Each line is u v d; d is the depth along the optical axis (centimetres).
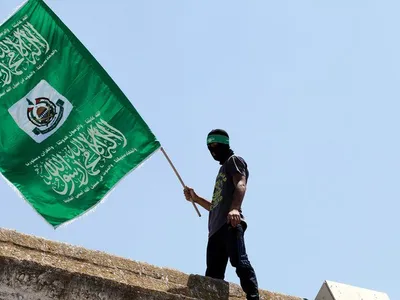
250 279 888
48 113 1014
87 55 1037
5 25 1030
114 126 1027
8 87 1013
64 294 764
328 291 1020
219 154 968
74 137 1014
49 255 818
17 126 1003
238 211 909
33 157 996
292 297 960
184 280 882
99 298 778
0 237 802
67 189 997
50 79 1027
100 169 1012
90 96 1029
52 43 1036
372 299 1032
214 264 940
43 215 982
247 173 947
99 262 843
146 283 850
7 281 743
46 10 1041
